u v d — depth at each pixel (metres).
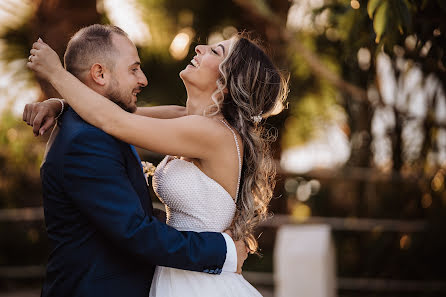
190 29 5.86
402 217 4.97
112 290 1.90
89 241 1.91
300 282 3.26
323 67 5.29
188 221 2.12
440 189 4.77
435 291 4.73
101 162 1.84
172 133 1.97
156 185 2.18
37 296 4.93
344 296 4.99
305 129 6.27
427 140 4.79
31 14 4.91
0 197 5.53
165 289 2.04
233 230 2.16
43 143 5.14
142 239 1.82
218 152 2.08
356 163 5.52
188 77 2.22
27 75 4.91
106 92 1.98
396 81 4.82
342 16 3.58
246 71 2.20
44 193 1.97
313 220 4.70
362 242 5.30
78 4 4.89
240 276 2.14
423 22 2.70
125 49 2.00
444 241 4.63
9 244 5.43
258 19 5.62
